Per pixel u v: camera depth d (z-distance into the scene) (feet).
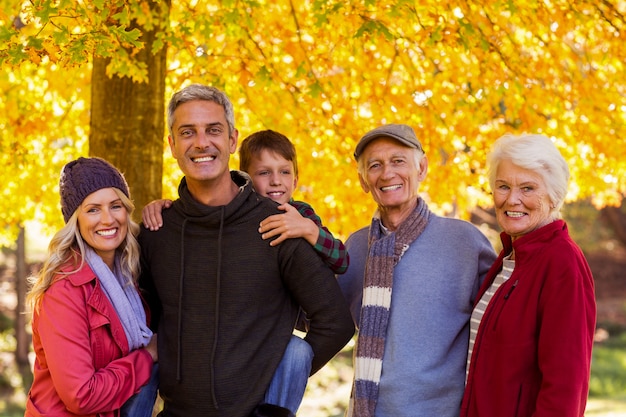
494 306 9.61
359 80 17.34
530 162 9.43
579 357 8.73
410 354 10.40
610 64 17.07
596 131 16.94
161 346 10.18
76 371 9.27
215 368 9.76
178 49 15.44
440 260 10.67
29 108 18.52
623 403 38.58
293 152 12.50
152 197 15.49
